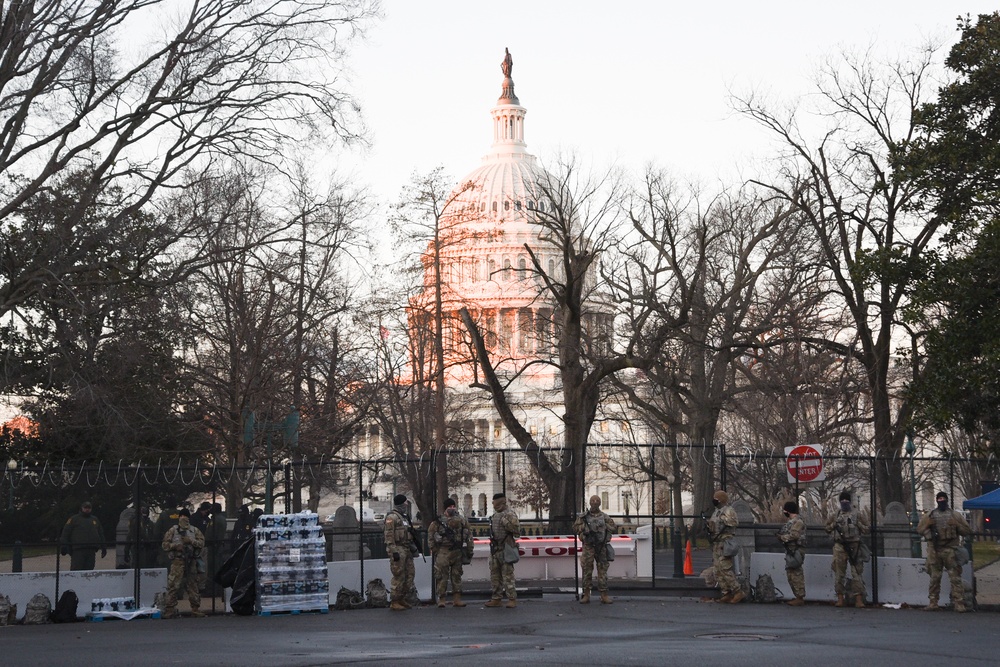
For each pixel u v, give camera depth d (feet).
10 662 51.57
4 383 127.85
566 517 103.24
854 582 81.76
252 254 138.10
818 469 92.99
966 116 116.47
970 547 82.64
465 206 209.26
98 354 132.46
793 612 77.56
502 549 82.64
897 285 120.06
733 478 169.99
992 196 110.73
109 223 114.21
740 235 162.91
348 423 167.12
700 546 164.45
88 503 90.07
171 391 147.02
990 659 50.37
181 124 113.60
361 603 86.17
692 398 162.91
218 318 148.46
